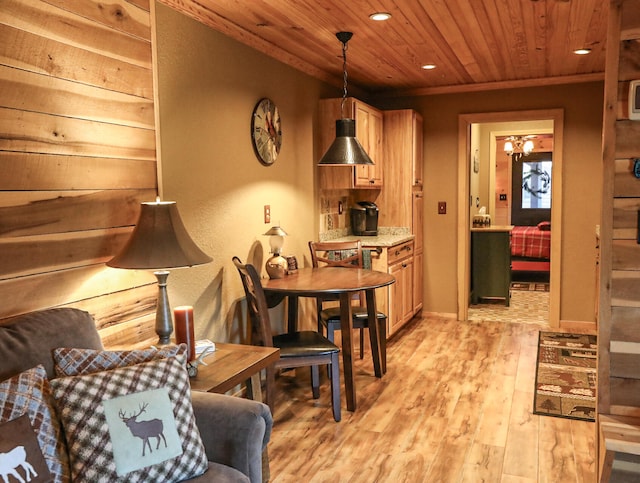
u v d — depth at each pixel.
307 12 3.19
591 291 5.39
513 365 4.33
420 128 5.74
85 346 1.96
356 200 5.77
